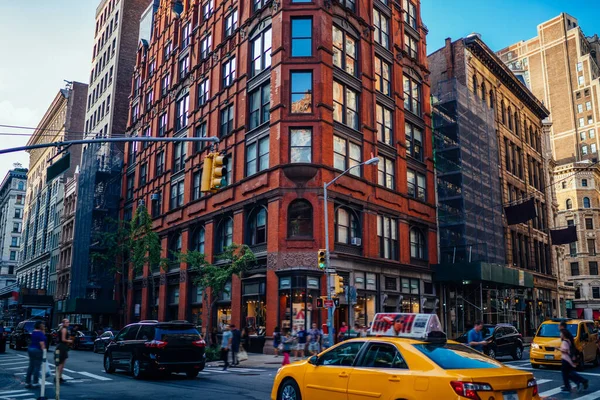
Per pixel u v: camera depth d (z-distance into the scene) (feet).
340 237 98.07
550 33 375.45
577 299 268.82
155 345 52.60
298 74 99.40
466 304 130.21
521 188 169.48
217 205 112.68
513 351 80.48
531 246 169.68
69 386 48.44
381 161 112.47
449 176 130.93
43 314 191.72
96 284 164.35
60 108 268.21
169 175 137.69
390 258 109.09
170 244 131.85
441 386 22.12
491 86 163.73
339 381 27.32
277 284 90.68
